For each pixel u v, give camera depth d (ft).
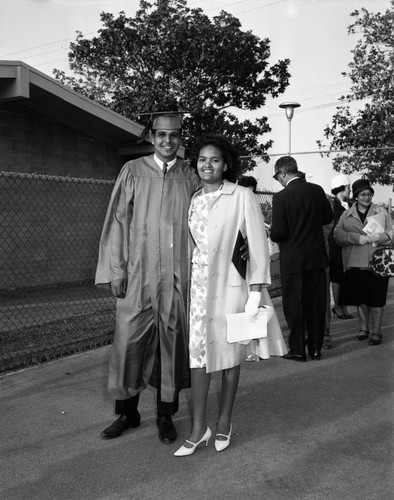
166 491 8.93
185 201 10.55
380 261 17.61
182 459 10.06
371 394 13.50
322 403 12.89
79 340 17.87
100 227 35.73
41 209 32.09
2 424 11.58
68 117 33.09
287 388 13.98
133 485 9.12
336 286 22.50
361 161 58.75
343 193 21.27
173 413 11.20
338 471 9.57
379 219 18.19
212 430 11.40
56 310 23.90
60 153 33.12
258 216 10.27
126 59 69.77
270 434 11.13
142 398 13.34
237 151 10.46
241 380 14.64
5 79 26.73
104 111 32.48
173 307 10.58
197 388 10.24
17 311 23.81
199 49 67.00
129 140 36.22
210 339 9.98
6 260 30.27
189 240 10.43
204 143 10.16
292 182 16.52
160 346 10.82
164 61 67.67
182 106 65.36
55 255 32.91
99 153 35.53
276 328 10.68
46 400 12.98
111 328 19.74
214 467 9.75
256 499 8.66
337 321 22.35
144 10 70.03
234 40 67.31
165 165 10.67
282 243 16.38
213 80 69.72
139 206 10.57
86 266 34.83
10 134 30.32
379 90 58.03
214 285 10.04
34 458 10.08
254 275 10.15
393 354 17.20
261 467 9.73
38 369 15.34
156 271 10.50
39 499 8.70
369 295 18.29
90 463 9.90
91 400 13.00
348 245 18.75
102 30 68.33
